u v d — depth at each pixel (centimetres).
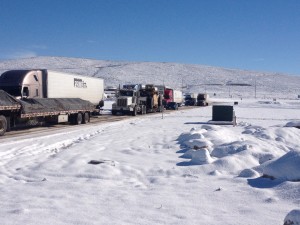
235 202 754
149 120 3297
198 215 679
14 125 2112
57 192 838
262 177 936
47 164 1142
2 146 1546
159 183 932
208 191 841
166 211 703
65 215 676
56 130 2305
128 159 1259
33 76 2522
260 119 3522
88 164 1153
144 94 4603
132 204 748
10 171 1080
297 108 6309
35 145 1592
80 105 2792
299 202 731
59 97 2803
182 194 820
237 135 1808
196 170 1066
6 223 630
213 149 1330
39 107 2258
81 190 856
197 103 7681
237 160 1117
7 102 1989
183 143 1589
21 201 766
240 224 629
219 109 2855
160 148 1526
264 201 754
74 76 3067
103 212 696
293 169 873
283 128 1884
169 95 5856
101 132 2219
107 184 922
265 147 1346
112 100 8962
